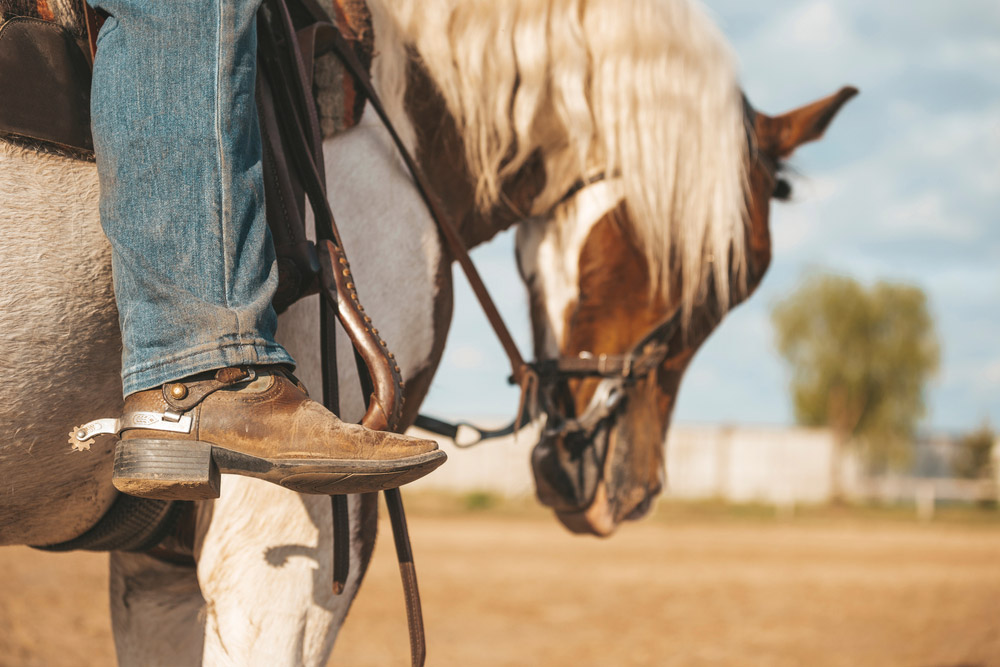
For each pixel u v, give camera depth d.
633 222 2.14
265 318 1.30
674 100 2.10
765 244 2.40
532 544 12.90
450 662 5.01
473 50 1.96
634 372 2.16
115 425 1.28
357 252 1.67
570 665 5.04
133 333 1.26
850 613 7.22
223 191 1.28
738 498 29.80
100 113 1.27
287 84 1.53
